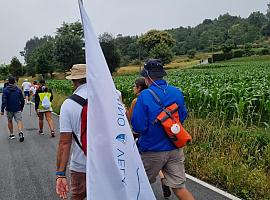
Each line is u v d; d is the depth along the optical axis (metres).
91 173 2.98
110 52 77.12
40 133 12.80
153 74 4.39
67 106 3.73
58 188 3.76
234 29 137.75
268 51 94.12
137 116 4.27
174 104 4.36
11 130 11.86
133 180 3.05
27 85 30.00
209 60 92.81
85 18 3.02
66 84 32.44
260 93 11.31
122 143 3.04
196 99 12.63
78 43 78.06
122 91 20.05
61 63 78.25
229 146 7.35
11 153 9.52
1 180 7.04
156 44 102.62
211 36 139.00
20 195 6.12
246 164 6.52
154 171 4.42
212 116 10.52
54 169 7.71
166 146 4.34
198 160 7.12
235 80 20.56
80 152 3.83
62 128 3.73
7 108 11.42
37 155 9.16
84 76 3.77
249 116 10.25
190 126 9.20
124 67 93.69
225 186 6.00
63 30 86.44
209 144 7.93
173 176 4.45
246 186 5.64
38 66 76.81
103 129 3.00
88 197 2.96
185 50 132.25
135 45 112.75
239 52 94.81
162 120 4.25
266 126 9.56
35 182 6.82
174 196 5.66
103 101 3.01
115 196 2.99
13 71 90.88
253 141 7.77
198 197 5.56
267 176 5.94
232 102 11.09
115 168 3.00
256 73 27.84
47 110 12.23
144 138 4.34
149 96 4.31
